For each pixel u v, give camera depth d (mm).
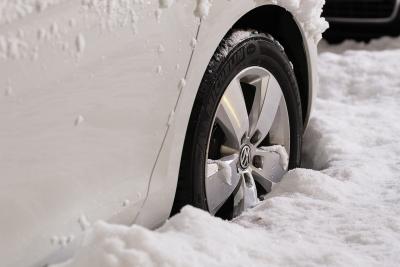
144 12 1897
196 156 2332
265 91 2721
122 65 1847
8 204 1590
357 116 3893
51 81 1636
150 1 1916
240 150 2623
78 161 1761
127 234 1769
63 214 1747
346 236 2285
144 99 1956
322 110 4004
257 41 2604
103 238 1748
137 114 1940
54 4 1618
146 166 2031
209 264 1844
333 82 4676
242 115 2578
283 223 2396
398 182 2855
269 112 2762
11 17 1519
